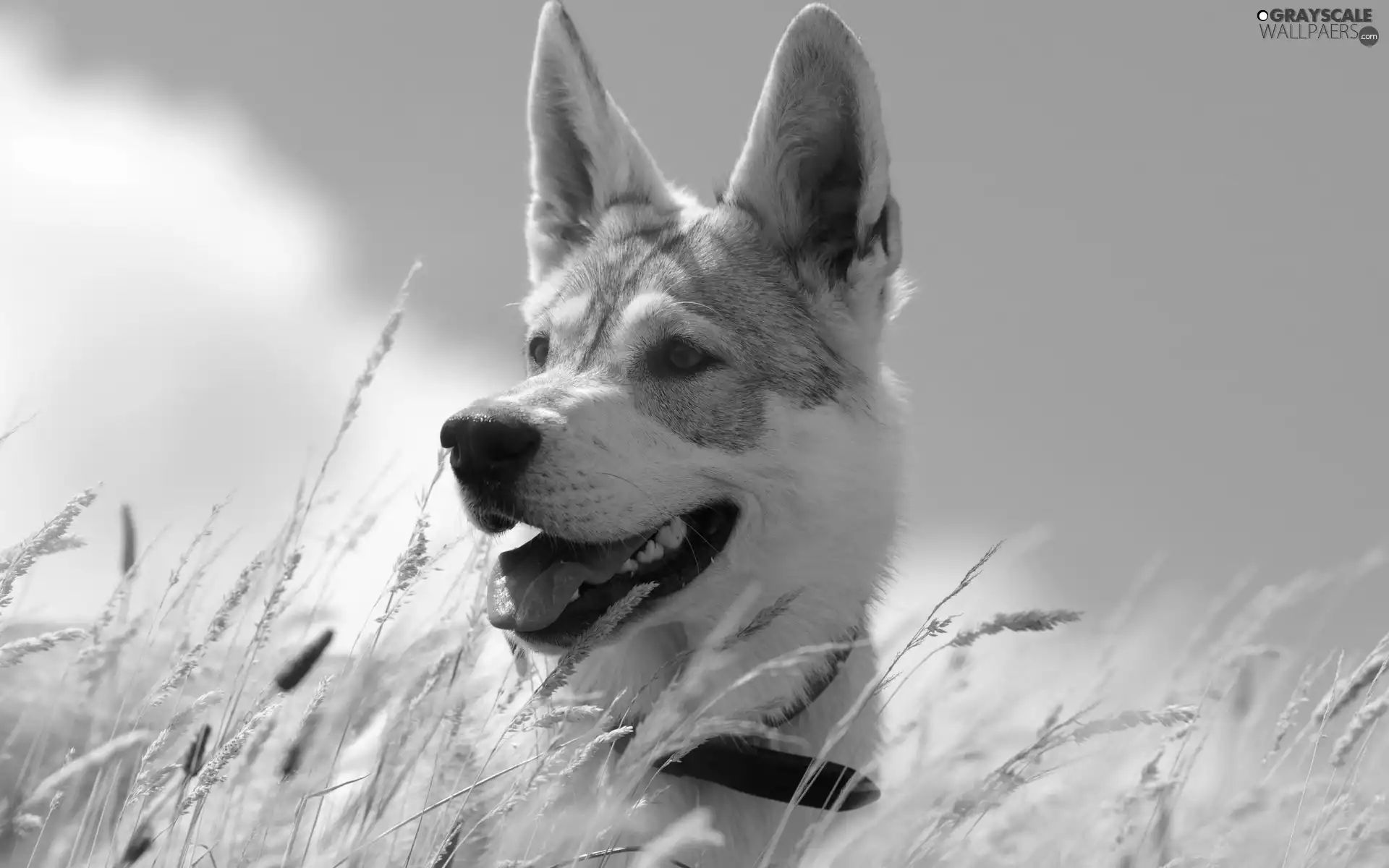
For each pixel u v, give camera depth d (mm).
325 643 2355
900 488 4082
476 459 3375
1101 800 3014
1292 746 2934
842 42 4078
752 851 3277
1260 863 2820
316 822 2508
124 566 2908
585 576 3498
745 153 4254
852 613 3789
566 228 4789
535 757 2512
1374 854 2787
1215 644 3117
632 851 2801
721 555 3666
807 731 3580
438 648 2768
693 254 4086
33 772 2334
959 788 2629
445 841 2240
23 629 2764
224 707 2582
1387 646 2754
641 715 3549
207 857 2420
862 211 4133
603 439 3516
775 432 3781
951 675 2775
